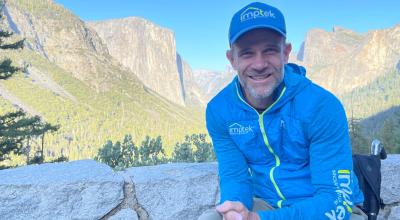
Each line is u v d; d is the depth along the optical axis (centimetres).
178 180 131
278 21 86
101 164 142
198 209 132
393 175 146
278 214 86
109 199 123
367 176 102
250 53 88
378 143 109
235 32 87
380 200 104
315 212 85
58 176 123
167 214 129
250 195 99
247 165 102
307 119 87
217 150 104
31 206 115
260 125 93
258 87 89
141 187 128
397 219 145
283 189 96
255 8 86
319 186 88
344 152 88
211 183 134
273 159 96
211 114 101
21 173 127
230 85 99
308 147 92
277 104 89
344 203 87
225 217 87
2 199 113
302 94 88
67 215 118
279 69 88
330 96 88
